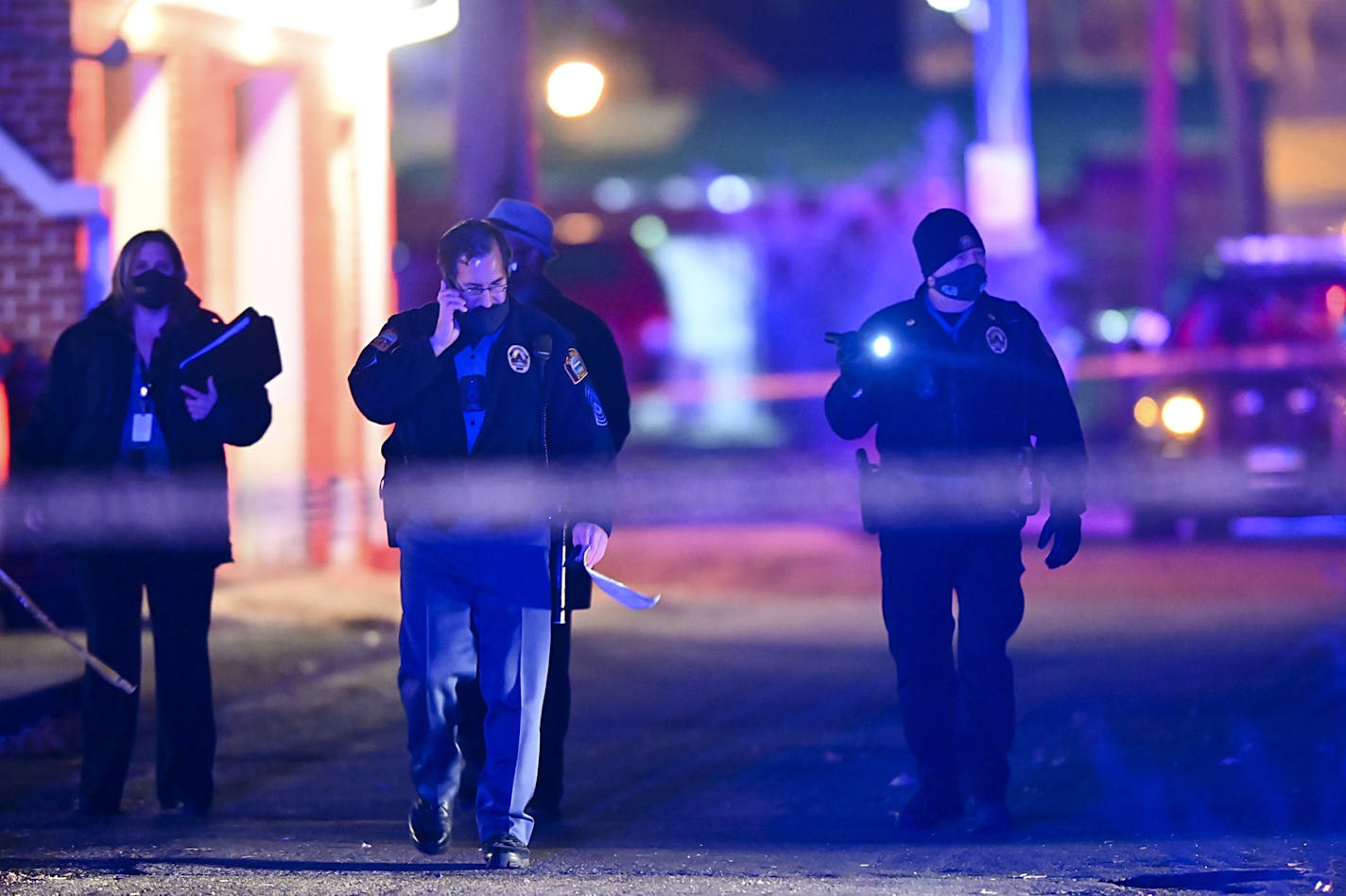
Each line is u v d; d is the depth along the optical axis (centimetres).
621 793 3078
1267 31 16300
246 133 5825
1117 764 3155
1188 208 14288
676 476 10488
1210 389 6794
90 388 2819
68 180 4681
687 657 4506
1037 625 4894
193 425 2842
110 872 2320
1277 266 6931
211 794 2903
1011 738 2709
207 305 5353
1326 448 6681
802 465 11112
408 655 2419
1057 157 14312
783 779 3169
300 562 5672
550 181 14062
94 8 4772
